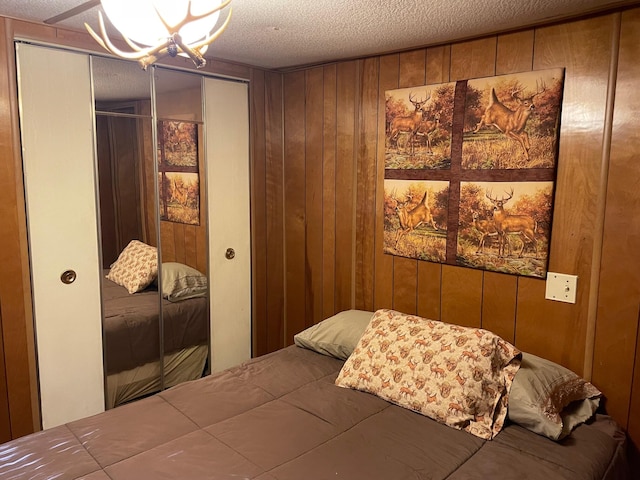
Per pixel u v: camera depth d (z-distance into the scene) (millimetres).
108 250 2369
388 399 1847
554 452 1543
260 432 1620
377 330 2072
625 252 1820
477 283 2238
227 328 2928
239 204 2891
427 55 2322
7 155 2018
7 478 1363
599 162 1851
